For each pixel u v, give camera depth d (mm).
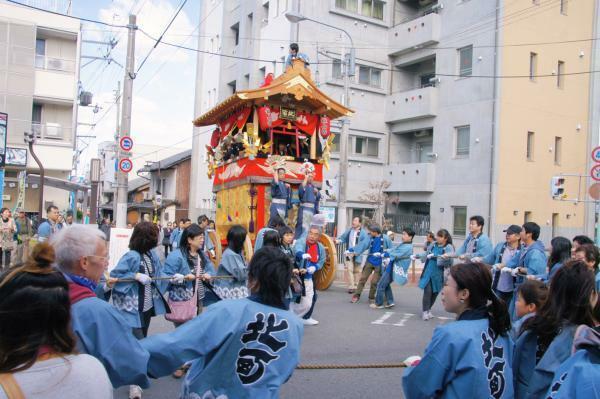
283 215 9812
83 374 1834
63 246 2934
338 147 23969
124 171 16500
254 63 26312
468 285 2926
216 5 31984
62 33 26766
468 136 21812
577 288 2982
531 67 21719
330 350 7086
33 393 1729
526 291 3605
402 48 24406
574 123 23078
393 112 24828
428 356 2793
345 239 13102
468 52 21969
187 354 2598
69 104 27156
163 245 21188
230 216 11219
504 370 2857
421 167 23141
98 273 3018
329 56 22281
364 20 24547
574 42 22969
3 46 25297
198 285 6094
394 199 23984
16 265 1944
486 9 21000
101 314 2646
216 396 2645
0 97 25266
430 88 22953
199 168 31734
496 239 20375
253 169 10078
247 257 8508
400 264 10359
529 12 21375
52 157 26703
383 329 8578
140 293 5273
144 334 5566
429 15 23000
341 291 13273
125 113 16906
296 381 5840
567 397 2131
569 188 22891
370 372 6230
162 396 5238
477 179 21062
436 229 22688
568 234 22797
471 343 2736
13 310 1771
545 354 2986
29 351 1769
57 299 1849
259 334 2695
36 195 27781
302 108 10969
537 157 21781
